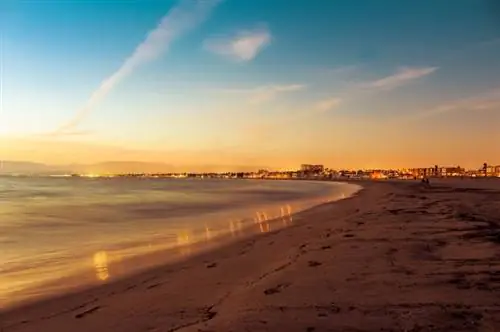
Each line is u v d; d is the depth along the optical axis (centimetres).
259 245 1625
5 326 768
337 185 12988
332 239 1612
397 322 661
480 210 2583
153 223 2584
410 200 4075
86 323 765
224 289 944
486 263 1049
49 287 1054
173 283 1044
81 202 4681
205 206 4088
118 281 1107
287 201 4872
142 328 718
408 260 1124
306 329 653
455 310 701
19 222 2659
